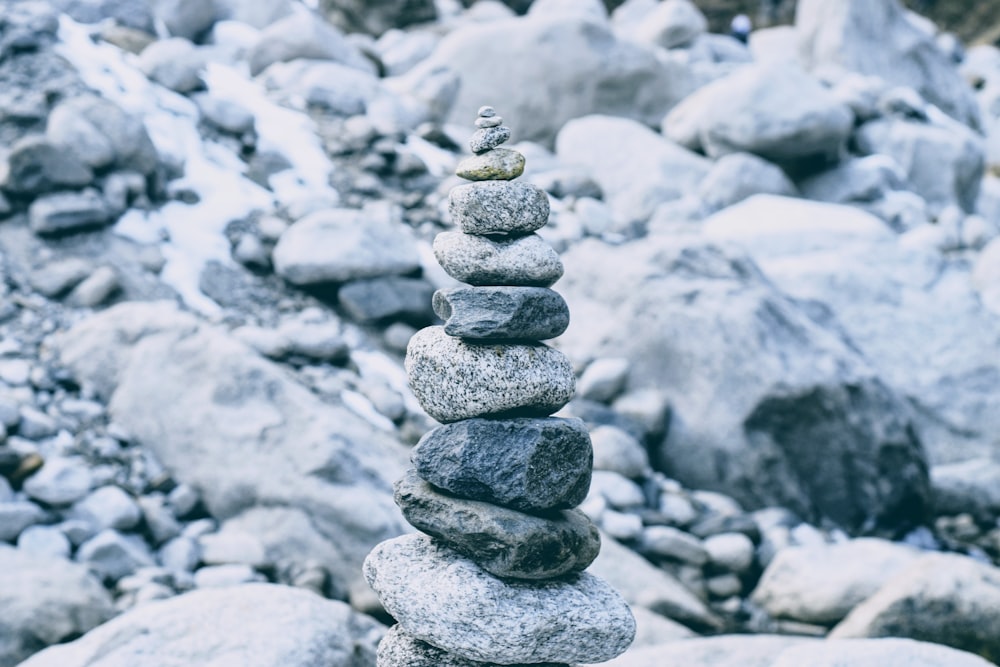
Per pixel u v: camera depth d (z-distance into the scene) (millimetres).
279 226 4816
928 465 4676
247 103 5719
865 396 4465
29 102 4805
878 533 4340
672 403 4539
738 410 4398
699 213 6090
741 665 2879
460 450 2336
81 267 4281
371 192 5355
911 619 3203
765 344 4449
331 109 6000
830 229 5633
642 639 3332
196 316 4285
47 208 4355
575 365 4688
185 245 4629
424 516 2361
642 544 3951
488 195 2352
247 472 3529
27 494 3412
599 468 4234
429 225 5172
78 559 3314
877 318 5250
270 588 2869
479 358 2334
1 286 4164
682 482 4473
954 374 5160
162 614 2793
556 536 2328
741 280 4723
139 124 4793
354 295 4520
